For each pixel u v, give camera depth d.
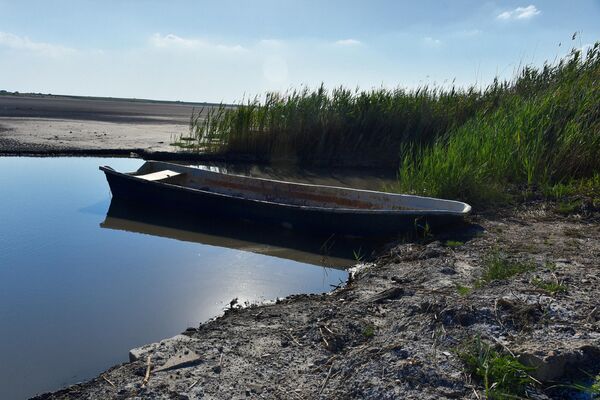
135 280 5.53
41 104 52.47
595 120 8.90
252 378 3.17
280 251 6.62
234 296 5.08
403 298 4.30
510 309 3.49
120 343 4.09
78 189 10.41
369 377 2.99
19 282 5.41
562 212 7.09
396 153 13.50
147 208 8.87
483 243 5.89
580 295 3.76
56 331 4.29
